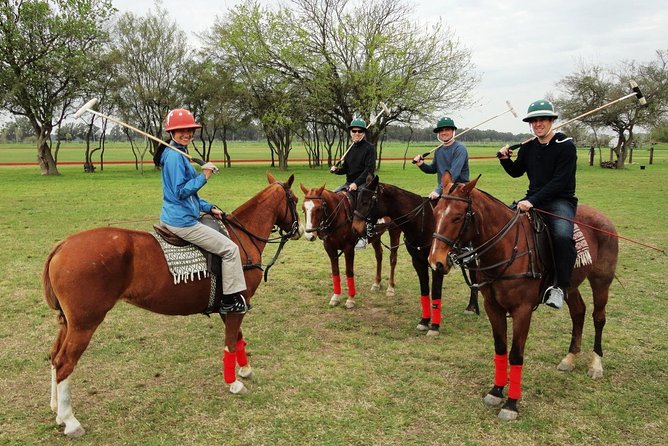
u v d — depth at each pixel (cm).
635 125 3491
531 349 573
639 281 835
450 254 423
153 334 612
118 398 457
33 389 472
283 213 520
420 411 437
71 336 384
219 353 559
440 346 585
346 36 2836
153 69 3581
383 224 660
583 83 3641
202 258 427
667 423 416
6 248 1055
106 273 382
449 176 439
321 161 4022
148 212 1530
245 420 421
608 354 555
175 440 393
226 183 2512
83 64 2858
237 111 3697
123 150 7644
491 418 427
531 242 439
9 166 3994
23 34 2748
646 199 1825
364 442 390
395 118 3081
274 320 673
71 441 391
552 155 462
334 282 743
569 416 429
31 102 2834
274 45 2975
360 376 504
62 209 1588
